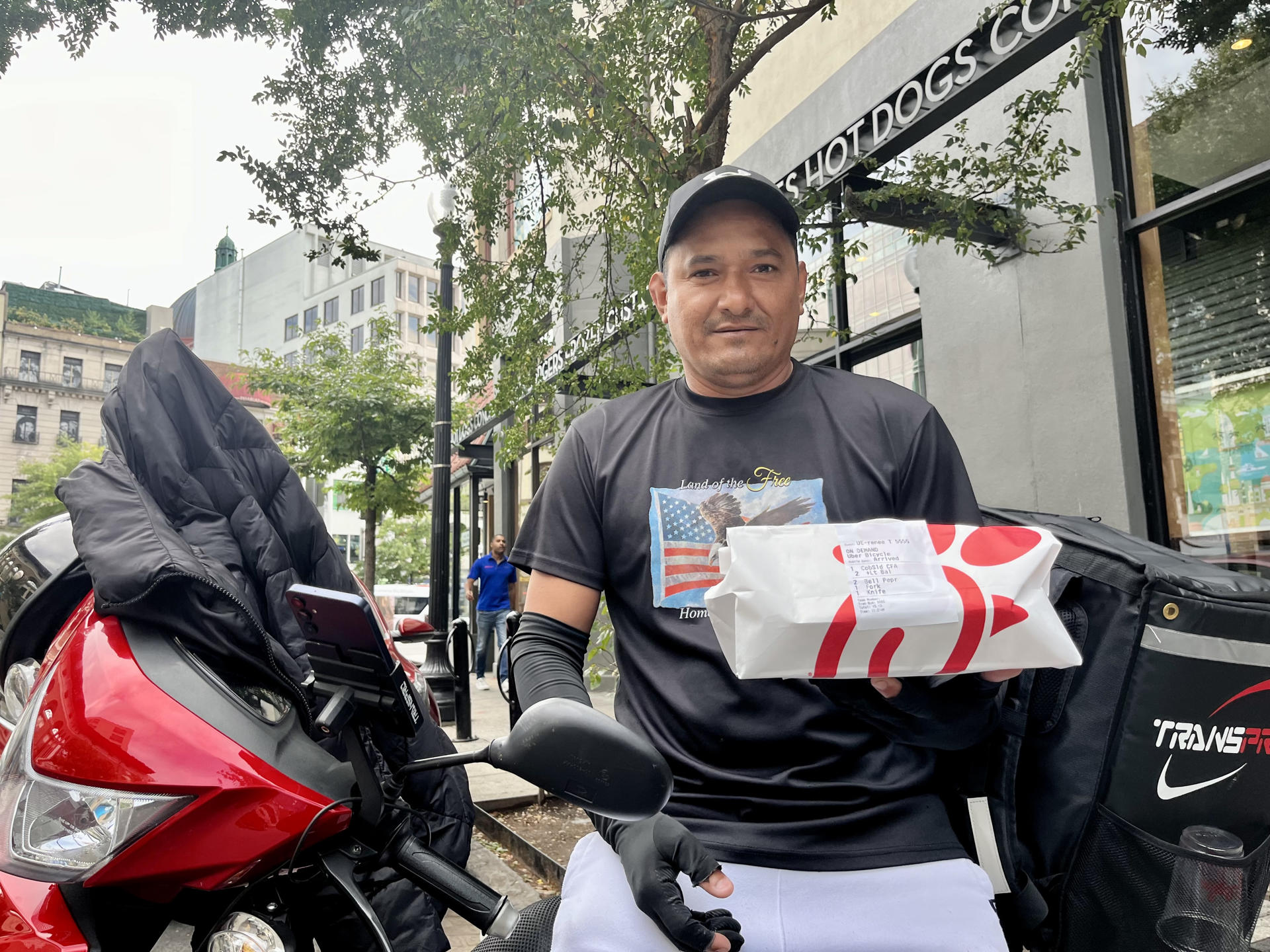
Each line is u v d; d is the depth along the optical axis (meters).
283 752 1.80
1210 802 1.11
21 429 64.44
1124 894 1.14
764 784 1.08
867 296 6.65
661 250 1.35
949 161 4.77
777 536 0.88
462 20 3.84
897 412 1.24
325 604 1.36
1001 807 1.17
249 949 1.54
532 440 5.05
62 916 1.66
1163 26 4.68
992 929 1.00
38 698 1.91
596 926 1.03
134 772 1.66
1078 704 1.16
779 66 7.57
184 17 5.24
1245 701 1.11
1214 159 4.47
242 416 2.57
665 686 1.17
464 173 4.65
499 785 5.28
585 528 1.29
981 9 5.26
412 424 16.41
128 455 2.29
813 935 0.98
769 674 0.85
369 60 4.73
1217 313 4.45
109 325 75.50
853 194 4.34
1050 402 4.99
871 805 1.08
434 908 2.04
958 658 0.86
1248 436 4.32
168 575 1.87
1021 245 5.09
